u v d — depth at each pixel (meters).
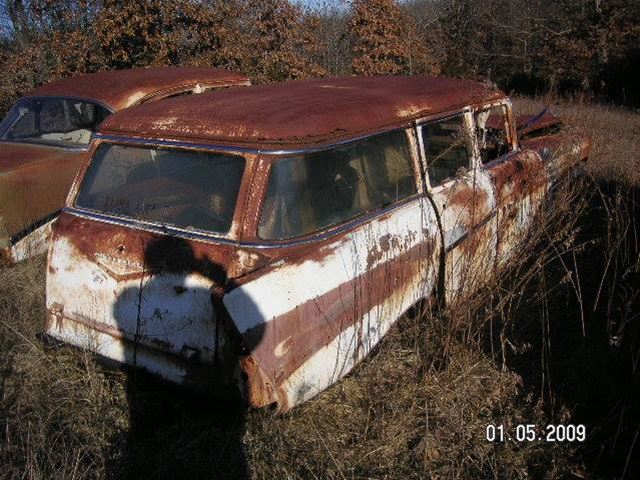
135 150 2.93
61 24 10.15
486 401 3.02
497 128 4.31
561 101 9.06
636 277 4.11
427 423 2.71
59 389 2.99
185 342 2.55
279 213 2.58
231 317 2.27
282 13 11.81
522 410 3.01
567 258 4.62
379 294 2.88
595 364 3.35
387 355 3.22
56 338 3.05
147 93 5.14
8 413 2.88
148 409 2.91
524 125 5.18
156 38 9.29
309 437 2.70
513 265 3.83
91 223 2.93
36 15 10.55
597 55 18.02
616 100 16.20
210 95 3.31
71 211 3.05
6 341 3.45
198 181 2.70
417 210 3.19
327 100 3.06
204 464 2.59
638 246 4.58
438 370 3.16
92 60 9.17
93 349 2.88
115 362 2.82
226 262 2.48
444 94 3.69
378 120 3.10
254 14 11.79
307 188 2.68
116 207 2.93
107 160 3.03
